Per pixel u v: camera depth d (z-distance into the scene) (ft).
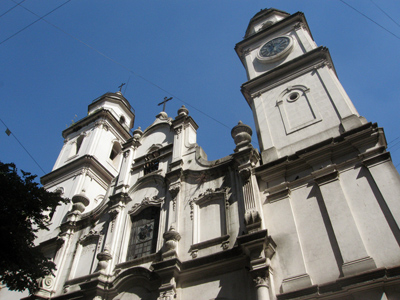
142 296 46.11
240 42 80.59
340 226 38.73
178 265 44.60
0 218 38.11
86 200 70.28
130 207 60.39
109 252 54.13
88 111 110.52
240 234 45.01
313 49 63.67
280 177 48.70
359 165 42.75
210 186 53.62
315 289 34.73
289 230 42.01
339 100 53.47
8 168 41.75
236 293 39.70
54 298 52.95
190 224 50.31
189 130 67.00
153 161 66.13
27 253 39.78
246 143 53.52
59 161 93.40
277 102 60.85
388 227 36.04
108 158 92.63
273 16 87.81
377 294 31.71
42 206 42.47
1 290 63.52
